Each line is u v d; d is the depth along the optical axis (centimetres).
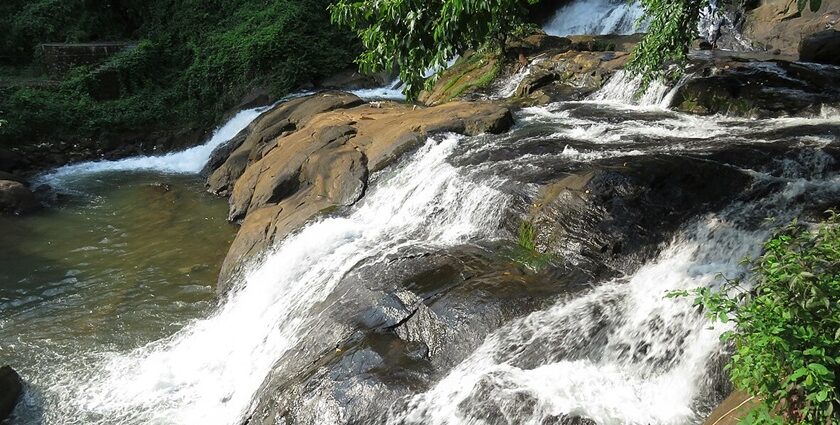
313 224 962
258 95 2014
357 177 1041
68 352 816
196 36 2298
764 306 346
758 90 1068
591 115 1150
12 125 1683
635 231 667
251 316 842
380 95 1920
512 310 605
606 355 555
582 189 720
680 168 727
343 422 544
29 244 1156
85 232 1216
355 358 599
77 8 2322
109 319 892
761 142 855
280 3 2258
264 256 955
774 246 380
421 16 602
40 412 707
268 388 631
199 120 2005
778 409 349
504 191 795
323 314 692
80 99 1895
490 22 599
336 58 2122
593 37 1800
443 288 661
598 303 592
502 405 499
